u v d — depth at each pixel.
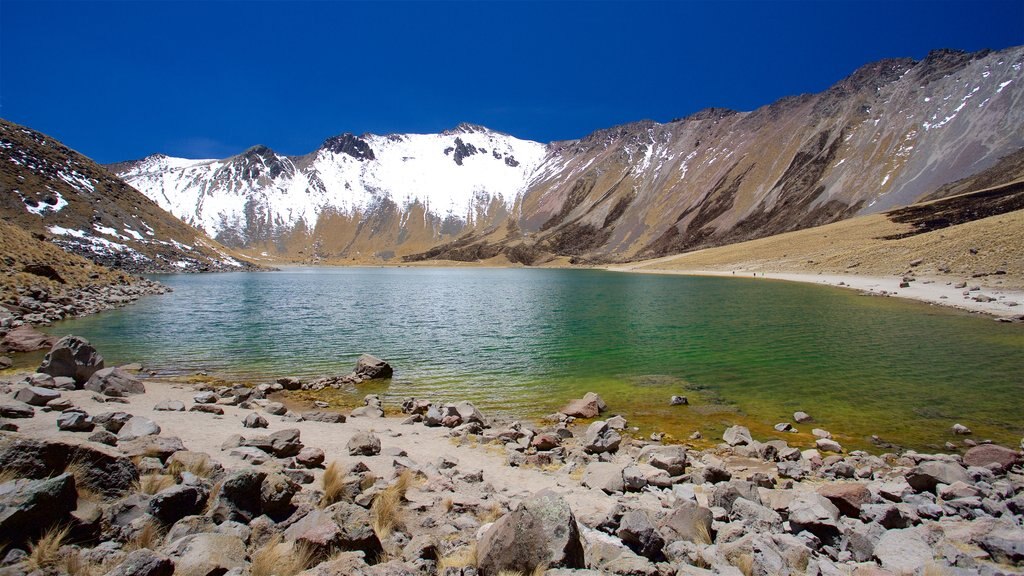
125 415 14.14
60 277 59.72
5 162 149.12
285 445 13.75
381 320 54.09
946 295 61.44
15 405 14.34
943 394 24.83
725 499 11.46
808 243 152.88
